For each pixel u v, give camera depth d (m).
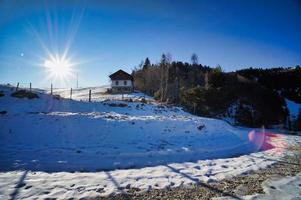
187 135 14.34
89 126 13.51
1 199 5.00
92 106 23.06
